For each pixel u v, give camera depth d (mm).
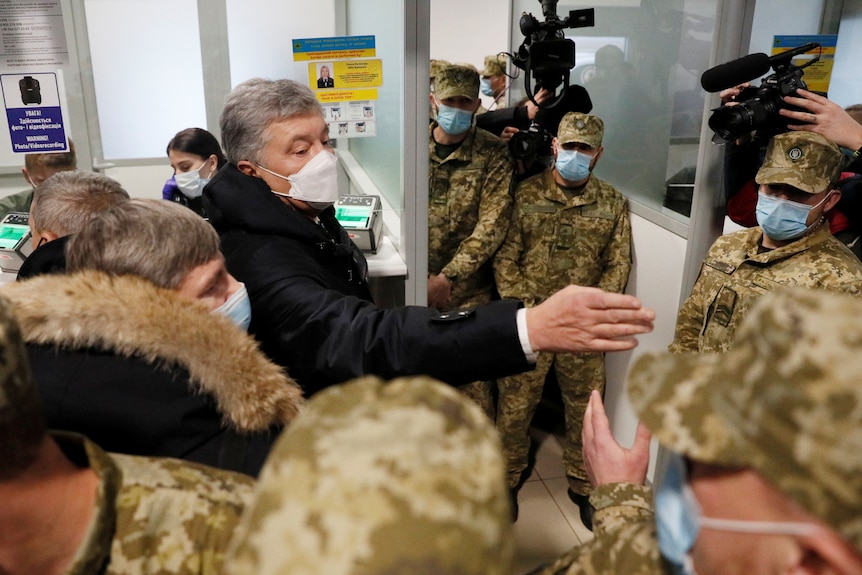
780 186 1601
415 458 390
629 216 2584
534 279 2607
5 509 584
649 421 544
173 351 839
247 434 886
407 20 1651
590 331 1123
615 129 2746
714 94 1875
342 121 1813
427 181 1819
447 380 1224
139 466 698
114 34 2178
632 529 717
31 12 1805
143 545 645
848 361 425
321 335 1264
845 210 1841
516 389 2547
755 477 481
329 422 422
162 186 2436
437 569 353
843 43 2088
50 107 1914
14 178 2293
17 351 549
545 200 2568
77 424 814
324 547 359
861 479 417
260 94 1431
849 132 1597
